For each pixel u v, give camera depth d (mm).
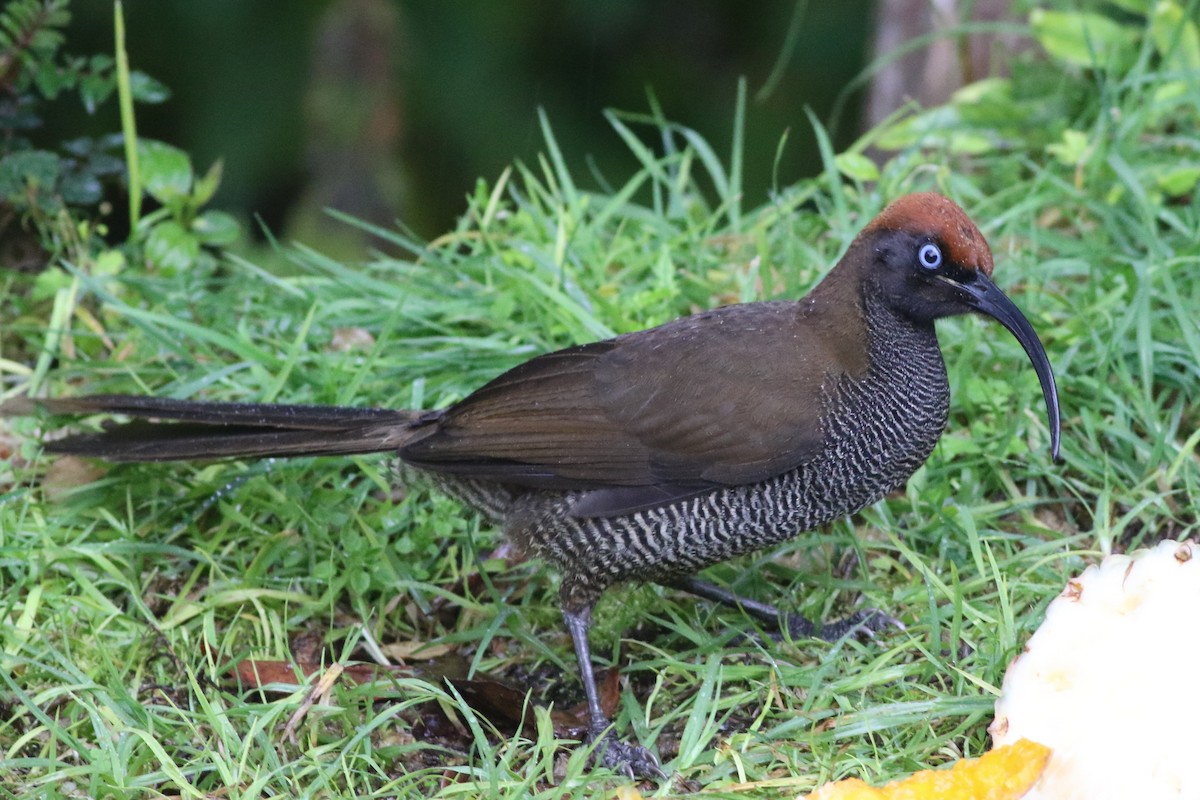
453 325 11758
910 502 10062
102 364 11242
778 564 9883
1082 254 11688
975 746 8094
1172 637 7746
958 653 8828
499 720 8852
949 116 13625
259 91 17156
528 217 12398
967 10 14602
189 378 11062
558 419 9023
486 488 9383
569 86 17812
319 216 16828
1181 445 10367
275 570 9906
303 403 10688
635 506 8922
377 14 17188
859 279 9008
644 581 9297
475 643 9602
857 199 12703
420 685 8438
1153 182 12180
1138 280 10898
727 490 8938
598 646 9523
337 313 11672
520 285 11344
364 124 17031
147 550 9664
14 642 8891
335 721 8656
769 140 18312
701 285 11711
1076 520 10141
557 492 9086
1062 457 10180
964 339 10922
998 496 10375
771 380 8898
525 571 10125
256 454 9398
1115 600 7945
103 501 10234
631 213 12609
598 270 11859
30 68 12734
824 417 8859
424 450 9180
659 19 18297
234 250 14336
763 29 18438
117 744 8055
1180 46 13352
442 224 17250
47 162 12547
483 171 17375
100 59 12727
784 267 11961
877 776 7832
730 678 8688
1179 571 7961
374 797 7770
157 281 11945
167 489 10406
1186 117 13258
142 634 9156
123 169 12945
